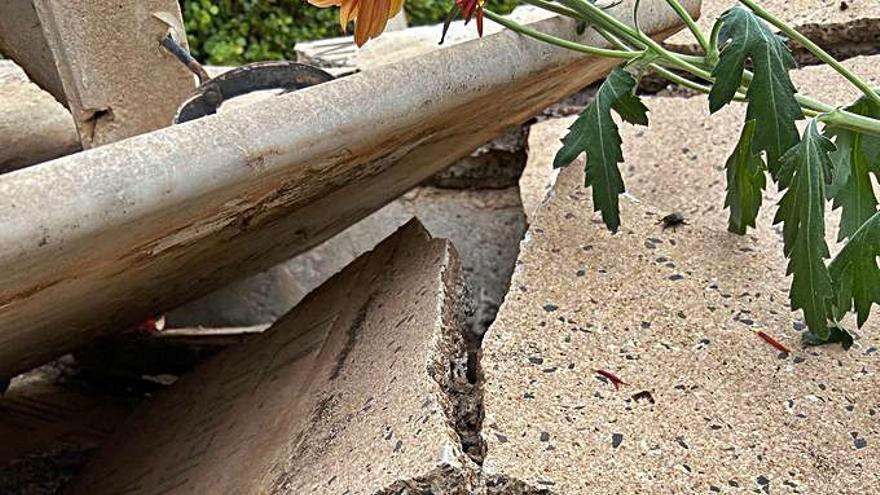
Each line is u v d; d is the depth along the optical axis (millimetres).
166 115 646
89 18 610
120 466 704
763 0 939
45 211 397
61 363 1029
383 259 681
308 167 513
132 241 455
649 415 531
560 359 562
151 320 906
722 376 560
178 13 638
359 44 541
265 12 1762
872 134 588
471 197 1047
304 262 1065
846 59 901
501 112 678
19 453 886
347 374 575
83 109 624
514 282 619
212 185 451
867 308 574
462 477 461
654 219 675
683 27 749
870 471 511
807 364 570
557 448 505
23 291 435
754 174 639
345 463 493
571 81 723
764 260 643
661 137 866
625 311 600
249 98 624
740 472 506
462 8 554
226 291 1037
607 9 658
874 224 563
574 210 679
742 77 581
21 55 670
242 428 619
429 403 497
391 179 684
